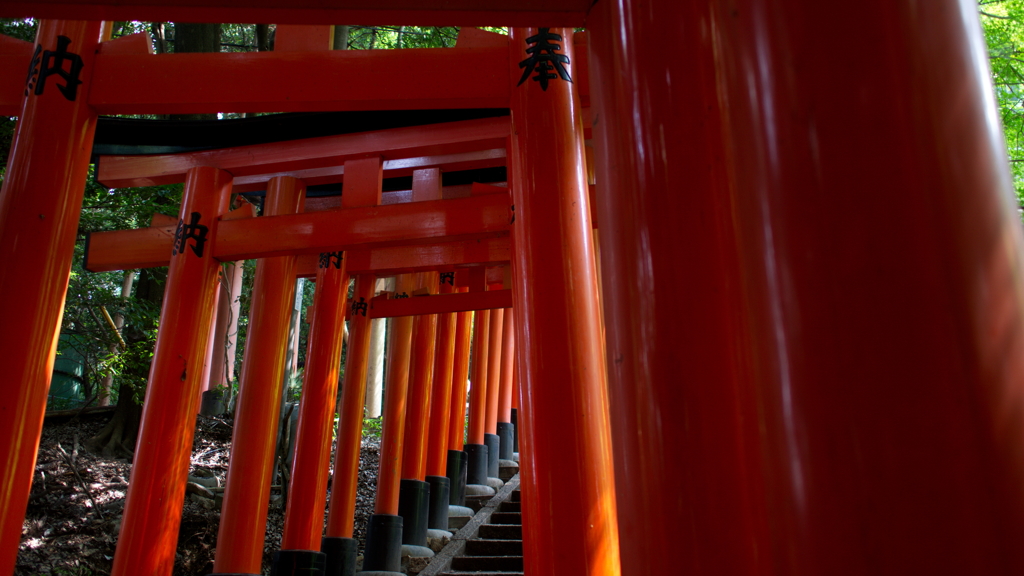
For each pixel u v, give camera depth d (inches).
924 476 48.3
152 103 221.9
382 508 423.2
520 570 414.9
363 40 662.5
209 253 280.4
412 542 440.5
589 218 194.5
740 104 61.6
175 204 485.4
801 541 51.6
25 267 203.6
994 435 48.2
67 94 219.5
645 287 83.6
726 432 77.5
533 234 189.0
